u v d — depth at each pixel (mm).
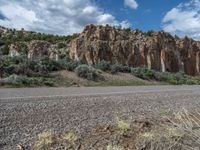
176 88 22828
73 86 23297
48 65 26781
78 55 45094
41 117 8570
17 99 11961
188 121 4484
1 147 5828
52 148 5852
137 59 48031
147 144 6059
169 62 52281
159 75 34781
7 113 8797
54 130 7152
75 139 6316
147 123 7855
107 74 30234
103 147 5973
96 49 45031
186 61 56062
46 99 12320
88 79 26500
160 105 12289
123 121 7914
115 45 46781
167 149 5488
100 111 10086
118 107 11203
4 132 6805
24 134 6730
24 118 8312
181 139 5195
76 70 27062
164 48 52562
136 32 53531
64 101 11805
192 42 59844
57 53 56938
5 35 87125
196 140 4039
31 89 17859
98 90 18516
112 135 6703
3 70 23844
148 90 19453
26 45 60906
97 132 7020
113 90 18844
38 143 6039
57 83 23562
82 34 48375
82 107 10641
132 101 13016
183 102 13625
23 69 24672
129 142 6277
